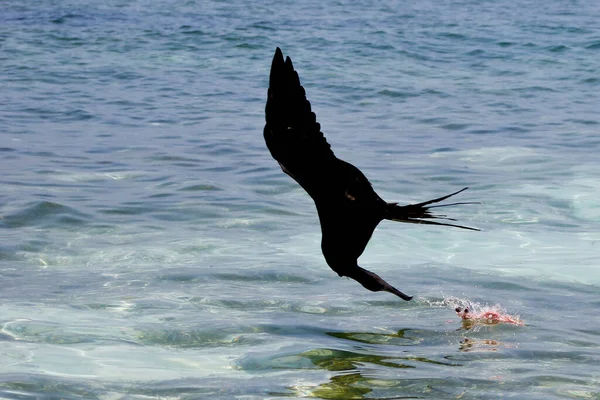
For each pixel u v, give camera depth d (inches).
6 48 1455.5
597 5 1936.5
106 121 959.0
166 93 1130.0
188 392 316.5
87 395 312.5
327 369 342.0
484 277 478.0
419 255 519.8
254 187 680.4
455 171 735.1
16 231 560.1
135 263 502.0
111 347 364.5
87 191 665.0
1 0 2050.9
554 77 1232.8
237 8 1929.1
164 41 1519.4
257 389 319.6
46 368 338.0
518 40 1504.7
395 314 417.7
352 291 452.4
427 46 1467.8
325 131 912.3
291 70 262.8
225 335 382.6
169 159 779.4
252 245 536.7
